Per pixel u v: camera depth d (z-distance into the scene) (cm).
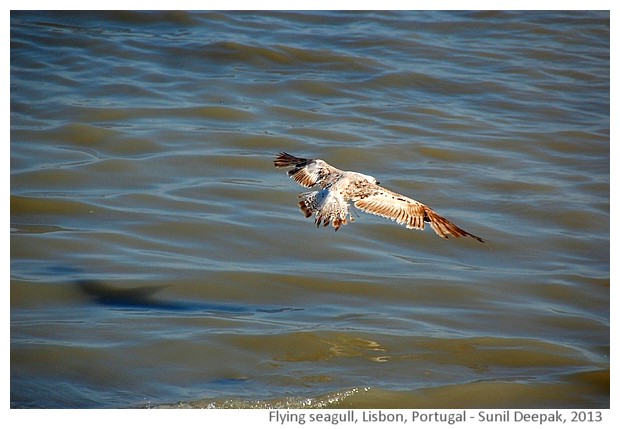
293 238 1873
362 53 2786
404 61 2755
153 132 2289
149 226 1880
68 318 1523
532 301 1681
